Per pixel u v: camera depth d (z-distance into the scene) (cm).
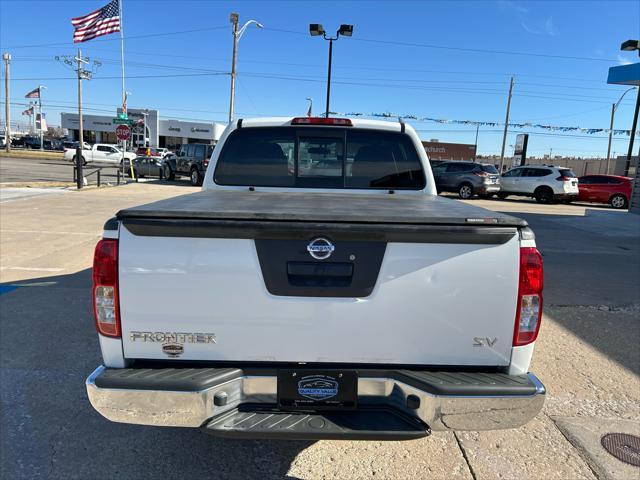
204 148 2353
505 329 211
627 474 269
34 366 381
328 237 204
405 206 267
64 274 652
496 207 1891
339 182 395
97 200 1491
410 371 211
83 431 300
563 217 1588
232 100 2688
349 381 211
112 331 207
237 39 2647
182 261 204
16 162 3566
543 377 386
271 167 391
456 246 206
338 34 2273
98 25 2875
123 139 2528
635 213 1652
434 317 209
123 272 204
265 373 210
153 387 199
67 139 7212
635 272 780
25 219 1087
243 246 204
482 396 201
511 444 296
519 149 3419
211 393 202
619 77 1689
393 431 203
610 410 338
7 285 597
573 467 274
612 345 453
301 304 206
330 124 390
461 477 264
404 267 206
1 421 307
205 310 206
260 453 283
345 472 267
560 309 562
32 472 261
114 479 257
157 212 201
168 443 291
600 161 5694
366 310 208
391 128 396
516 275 207
